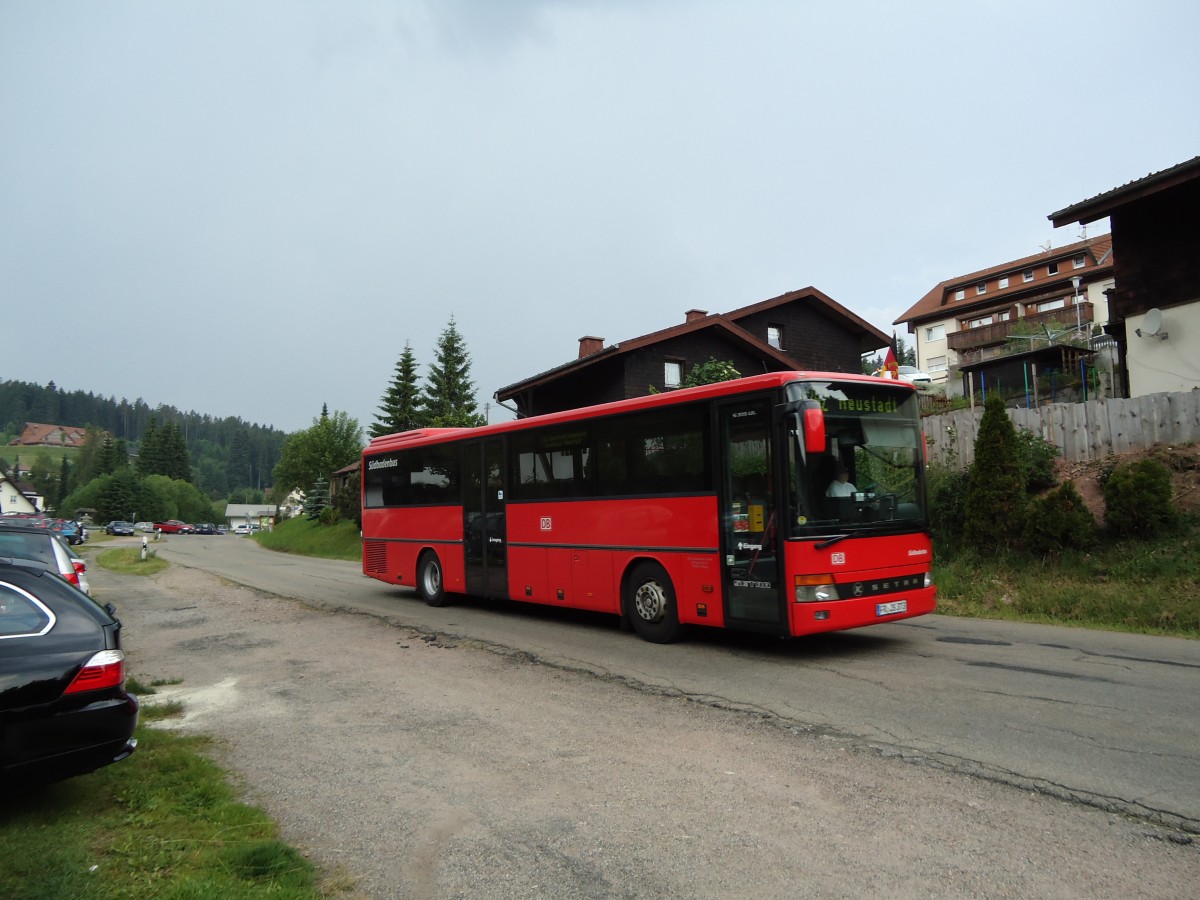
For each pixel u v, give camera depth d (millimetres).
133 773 5262
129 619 13812
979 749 5406
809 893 3545
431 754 5746
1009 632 9711
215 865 3891
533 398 32125
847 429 8641
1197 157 15180
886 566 8547
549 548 11516
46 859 3836
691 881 3701
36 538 12078
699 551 9211
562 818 4504
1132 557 11016
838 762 5277
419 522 14719
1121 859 3775
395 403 54781
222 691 8000
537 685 7824
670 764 5367
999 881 3594
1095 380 22453
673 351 29000
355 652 9953
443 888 3713
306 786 5164
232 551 42938
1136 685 6934
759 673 7984
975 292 57312
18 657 4352
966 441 15375
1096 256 49875
